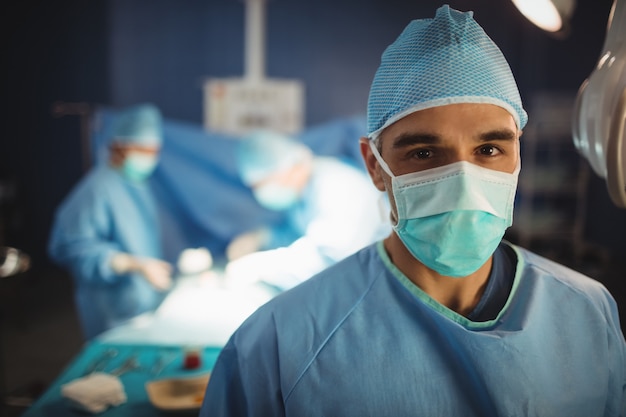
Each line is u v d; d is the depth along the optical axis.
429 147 0.83
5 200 4.77
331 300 0.91
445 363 0.86
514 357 0.84
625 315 1.16
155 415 1.38
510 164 0.85
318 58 4.68
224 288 2.55
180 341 1.88
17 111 4.87
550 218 4.41
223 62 4.61
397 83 0.84
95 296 2.66
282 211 3.12
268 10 4.61
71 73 4.79
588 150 0.92
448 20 0.84
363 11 4.65
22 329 3.73
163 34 4.58
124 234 2.72
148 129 2.74
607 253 4.12
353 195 3.07
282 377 0.84
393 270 0.93
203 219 3.08
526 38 4.48
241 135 3.07
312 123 4.74
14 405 2.59
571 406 0.84
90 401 1.39
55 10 4.73
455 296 0.91
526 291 0.92
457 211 0.81
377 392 0.83
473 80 0.80
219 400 0.89
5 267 2.38
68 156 4.91
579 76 4.50
